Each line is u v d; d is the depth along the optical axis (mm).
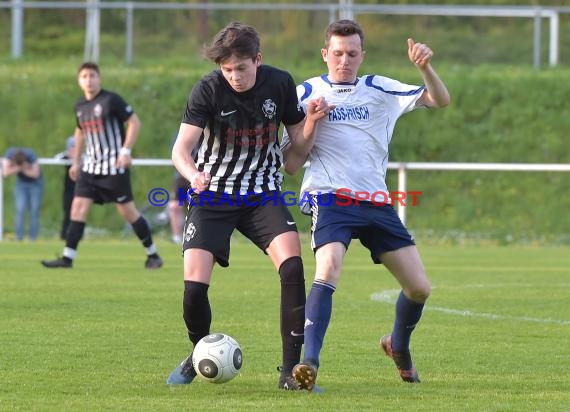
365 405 15492
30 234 55594
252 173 17422
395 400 15953
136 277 35781
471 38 80188
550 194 64688
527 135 69188
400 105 18172
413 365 18750
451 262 45094
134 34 80188
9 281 33812
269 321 25328
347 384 17562
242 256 47125
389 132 18266
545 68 76750
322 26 79438
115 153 37219
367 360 20109
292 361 16938
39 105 70375
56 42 81750
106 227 61219
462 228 62312
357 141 17922
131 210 38156
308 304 16750
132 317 25625
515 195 64562
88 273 37000
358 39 18172
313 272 39125
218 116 17109
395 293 32375
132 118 36906
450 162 67750
